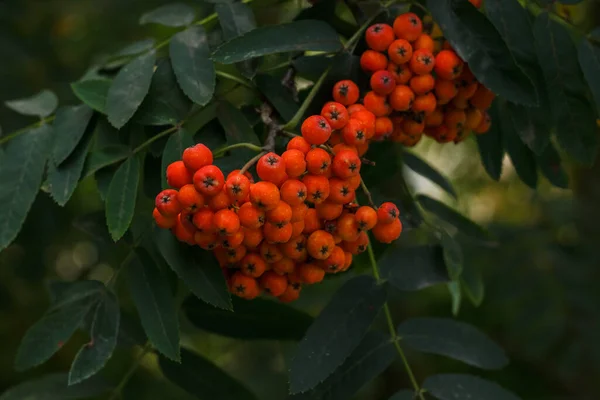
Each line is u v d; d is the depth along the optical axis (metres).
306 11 0.77
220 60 0.73
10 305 1.12
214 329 0.76
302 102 0.76
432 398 0.75
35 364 0.73
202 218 0.69
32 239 0.96
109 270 1.02
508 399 0.74
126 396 0.77
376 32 0.73
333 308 0.73
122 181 0.73
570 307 0.97
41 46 1.06
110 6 1.14
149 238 0.75
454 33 0.73
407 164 0.80
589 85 0.75
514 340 1.05
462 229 0.80
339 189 0.70
